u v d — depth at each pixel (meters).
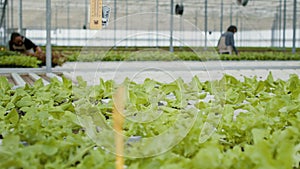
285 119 2.08
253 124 1.85
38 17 21.50
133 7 21.06
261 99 2.96
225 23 24.14
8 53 10.39
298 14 22.38
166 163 1.35
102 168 1.33
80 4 18.50
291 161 1.22
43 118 2.12
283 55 13.79
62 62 9.62
